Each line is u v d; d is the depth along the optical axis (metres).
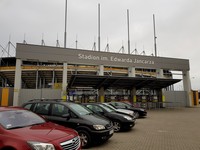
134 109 15.34
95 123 6.49
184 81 28.77
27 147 3.61
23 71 29.70
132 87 25.48
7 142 3.73
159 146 6.69
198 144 7.00
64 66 21.86
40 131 4.28
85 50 22.95
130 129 10.07
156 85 25.20
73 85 22.56
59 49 21.81
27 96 20.27
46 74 31.53
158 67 26.50
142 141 7.39
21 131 4.11
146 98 26.03
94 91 25.00
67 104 7.18
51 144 3.78
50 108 7.19
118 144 6.89
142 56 25.73
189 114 18.50
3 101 19.92
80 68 30.56
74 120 6.62
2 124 4.28
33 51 20.81
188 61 28.44
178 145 6.85
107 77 19.81
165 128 10.47
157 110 23.50
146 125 11.54
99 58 23.52
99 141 6.36
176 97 27.92
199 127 10.85
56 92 21.19
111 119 9.32
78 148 4.45
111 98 23.98
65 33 28.22
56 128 4.70
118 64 24.34
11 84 35.66
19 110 5.35
